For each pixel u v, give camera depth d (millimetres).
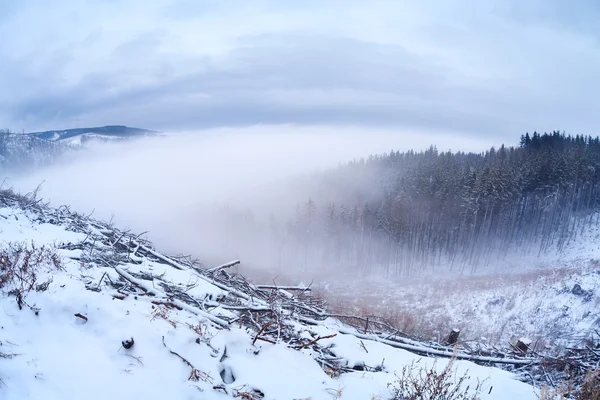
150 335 4031
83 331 3957
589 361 6633
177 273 7320
